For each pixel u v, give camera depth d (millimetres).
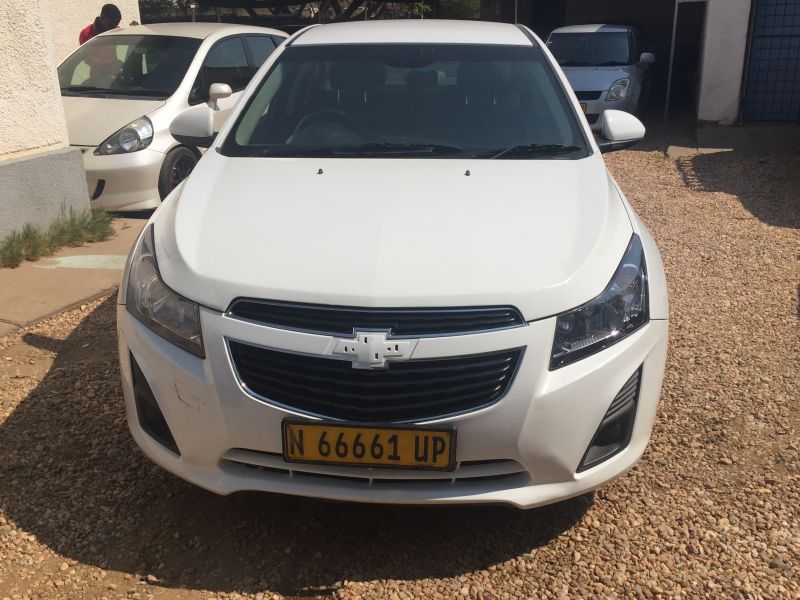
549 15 18984
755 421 3648
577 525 2918
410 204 2957
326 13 23859
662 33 17750
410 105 3797
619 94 12070
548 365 2486
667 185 8945
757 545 2811
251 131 3703
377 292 2469
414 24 4473
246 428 2512
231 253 2682
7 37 5543
